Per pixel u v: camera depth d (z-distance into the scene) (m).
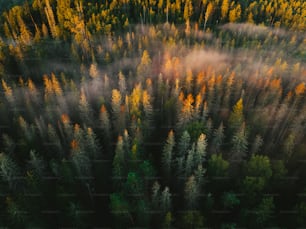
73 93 61.22
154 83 72.38
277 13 113.75
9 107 59.38
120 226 36.75
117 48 81.81
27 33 79.94
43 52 77.00
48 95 59.50
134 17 105.62
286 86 76.94
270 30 103.19
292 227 38.44
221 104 63.66
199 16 111.12
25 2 103.50
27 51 75.62
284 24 108.62
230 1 118.88
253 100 65.00
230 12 105.06
